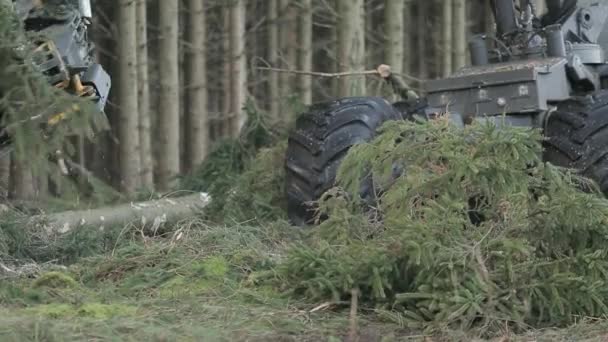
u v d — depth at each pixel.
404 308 5.97
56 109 6.04
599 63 9.61
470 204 6.63
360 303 6.11
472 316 5.70
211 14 18.84
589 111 7.97
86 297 6.32
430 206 6.11
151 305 6.11
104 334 5.28
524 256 6.11
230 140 11.08
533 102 8.38
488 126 6.09
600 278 6.04
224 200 9.41
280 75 19.31
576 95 9.21
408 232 5.96
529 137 6.07
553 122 8.12
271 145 11.16
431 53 23.94
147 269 6.96
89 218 8.45
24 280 6.99
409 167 6.22
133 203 8.98
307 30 18.98
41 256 7.84
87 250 7.93
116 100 17.17
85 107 6.11
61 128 6.08
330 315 5.99
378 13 23.69
